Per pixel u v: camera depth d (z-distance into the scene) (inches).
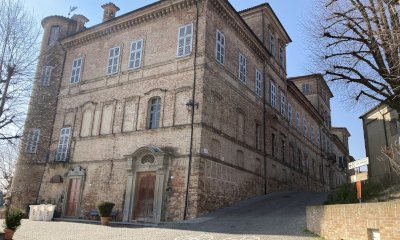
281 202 943.7
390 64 542.3
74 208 1019.9
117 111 1033.5
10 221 563.5
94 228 722.8
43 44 1320.1
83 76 1176.2
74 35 1230.9
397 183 689.6
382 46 536.7
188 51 941.8
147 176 893.8
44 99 854.5
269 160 1235.2
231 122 1001.5
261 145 1186.6
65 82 1218.0
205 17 943.0
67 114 1160.8
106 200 946.7
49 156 1141.7
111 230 682.2
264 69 1302.9
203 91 876.0
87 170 1029.2
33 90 812.0
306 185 1673.2
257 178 1115.3
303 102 1782.7
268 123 1277.1
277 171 1300.4
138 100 996.6
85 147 1065.5
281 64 1512.1
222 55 1000.2
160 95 954.7
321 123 2114.9
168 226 711.1
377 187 669.9
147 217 850.8
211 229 633.6
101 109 1076.5
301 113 1777.8
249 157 1080.2
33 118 800.9
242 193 999.6
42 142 1004.6
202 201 807.7
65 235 629.9
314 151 1920.5
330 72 659.4
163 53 995.3
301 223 613.9
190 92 896.9
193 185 805.9
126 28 1117.7
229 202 922.7
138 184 903.1
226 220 727.1
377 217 383.6
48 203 1081.4
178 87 924.6
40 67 882.8
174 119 901.8
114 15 1305.4
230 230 613.3
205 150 845.8
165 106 932.6
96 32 1179.3
